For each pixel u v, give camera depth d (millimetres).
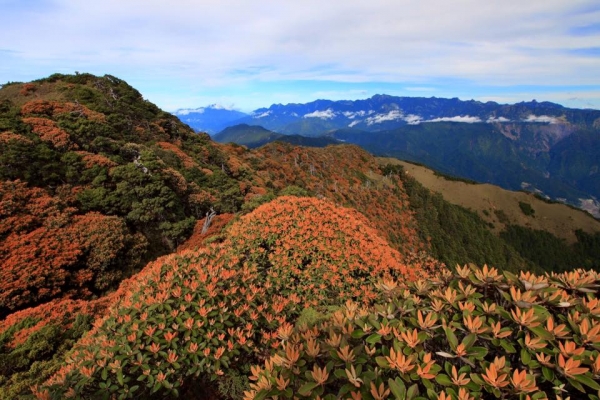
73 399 3531
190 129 52281
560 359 2000
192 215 23406
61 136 22938
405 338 2396
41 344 8258
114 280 15070
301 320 5898
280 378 2301
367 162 85062
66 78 46031
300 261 7336
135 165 21406
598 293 2998
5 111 26609
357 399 2023
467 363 2217
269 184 42844
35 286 12344
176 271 5391
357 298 6867
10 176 17891
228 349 4453
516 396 1988
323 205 9008
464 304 2680
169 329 4277
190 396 4375
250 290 5645
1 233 13648
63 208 16766
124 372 3971
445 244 68312
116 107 38625
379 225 58188
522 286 2756
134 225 19484
